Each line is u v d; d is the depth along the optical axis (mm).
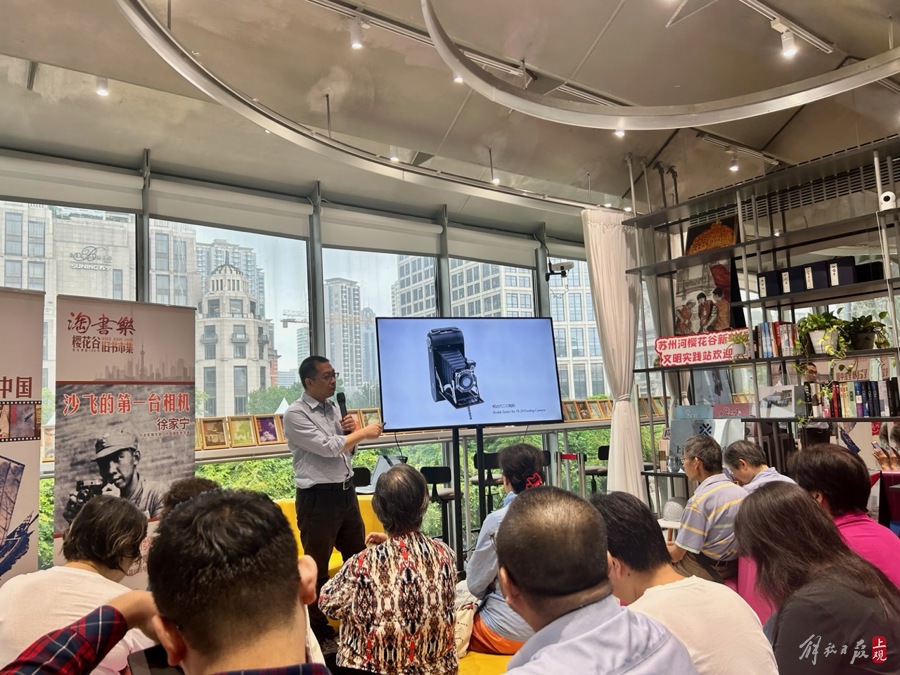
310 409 3648
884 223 4020
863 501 1954
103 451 3379
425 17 2797
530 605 1004
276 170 5723
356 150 4422
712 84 4691
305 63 3898
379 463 5164
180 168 5410
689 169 5684
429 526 6539
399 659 2232
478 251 7285
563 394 7836
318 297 6074
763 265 4996
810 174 4582
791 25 4051
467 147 5027
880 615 1340
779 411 4355
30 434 3020
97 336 3420
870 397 3912
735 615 1319
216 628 666
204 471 5496
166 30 2871
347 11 3531
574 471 7293
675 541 2904
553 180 5664
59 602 1661
